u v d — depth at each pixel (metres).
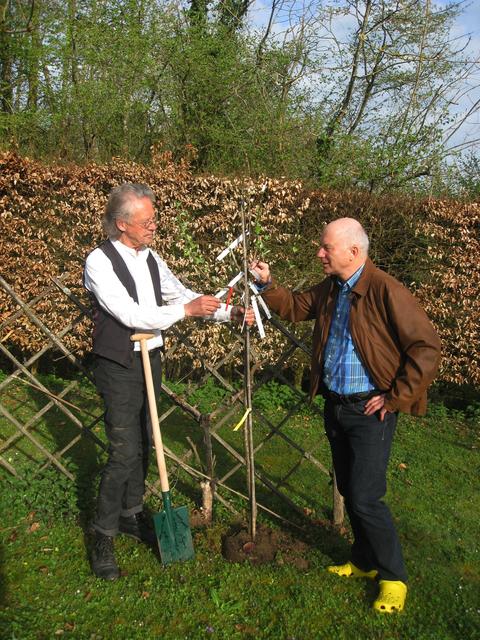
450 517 4.11
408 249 7.20
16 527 3.48
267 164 10.35
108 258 2.97
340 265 2.83
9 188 6.71
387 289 2.72
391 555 2.91
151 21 10.59
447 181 9.37
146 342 3.04
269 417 6.23
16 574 3.03
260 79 10.87
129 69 10.41
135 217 2.92
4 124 9.88
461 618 2.90
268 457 5.00
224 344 6.76
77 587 2.97
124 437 3.05
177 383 6.43
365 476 2.87
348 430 2.93
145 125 11.01
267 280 3.33
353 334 2.82
